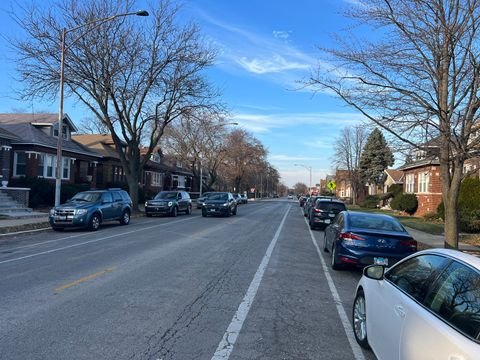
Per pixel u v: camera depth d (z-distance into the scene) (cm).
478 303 278
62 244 1306
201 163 5344
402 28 1058
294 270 971
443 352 271
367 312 472
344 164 5819
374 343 432
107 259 1027
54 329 523
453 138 1072
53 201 2830
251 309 640
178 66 2580
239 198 6003
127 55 2430
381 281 454
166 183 5897
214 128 4706
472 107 995
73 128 3553
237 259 1080
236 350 477
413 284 380
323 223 2006
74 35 2327
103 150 4116
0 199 2306
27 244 1308
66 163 3362
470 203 2266
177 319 577
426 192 3331
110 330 525
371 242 916
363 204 5197
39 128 3238
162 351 465
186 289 746
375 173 5947
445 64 1050
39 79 2306
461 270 320
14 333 507
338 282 867
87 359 437
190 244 1333
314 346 499
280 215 3228
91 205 1744
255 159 7162
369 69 1112
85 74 2380
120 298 672
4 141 2689
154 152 5612
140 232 1686
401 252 909
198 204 3856
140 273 866
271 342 506
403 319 350
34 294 686
